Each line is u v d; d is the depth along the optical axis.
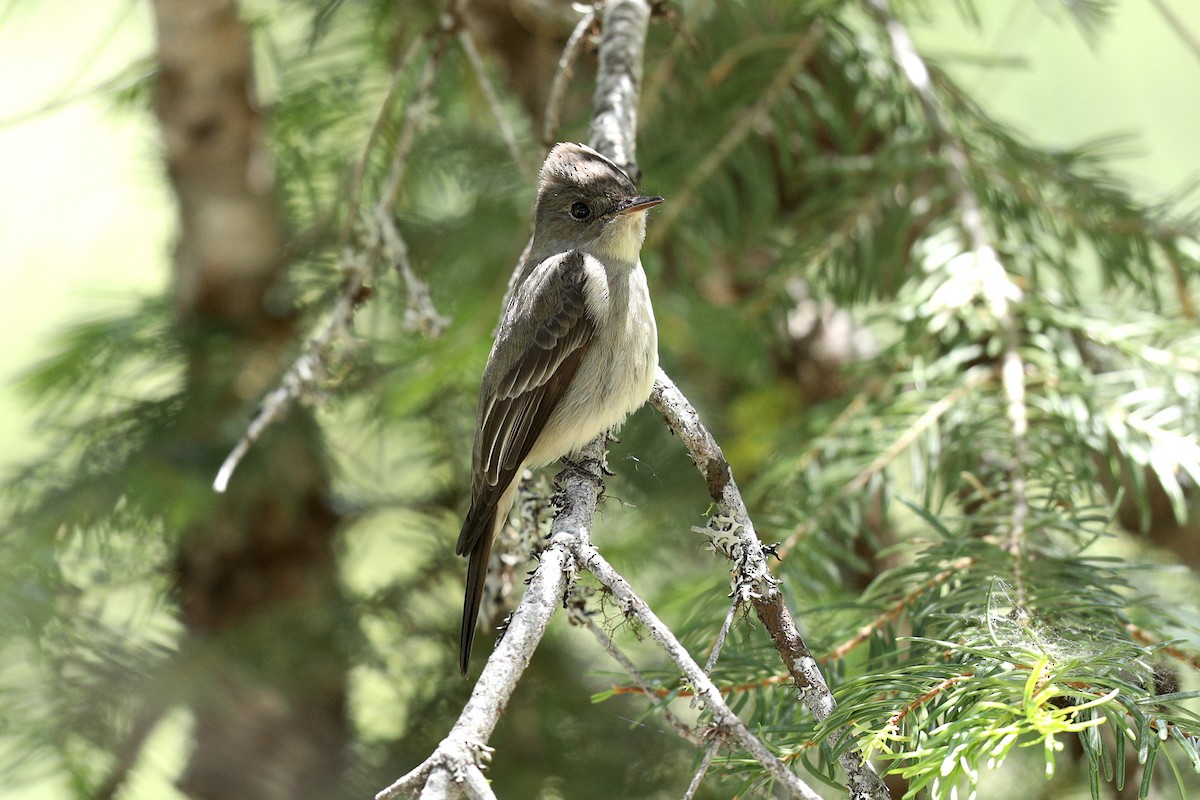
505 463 7.67
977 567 6.13
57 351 10.47
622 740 9.50
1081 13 9.21
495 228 9.55
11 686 8.65
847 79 9.83
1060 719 4.51
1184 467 6.89
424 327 7.34
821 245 9.13
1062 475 6.90
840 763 4.93
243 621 9.95
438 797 4.25
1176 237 8.98
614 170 7.91
